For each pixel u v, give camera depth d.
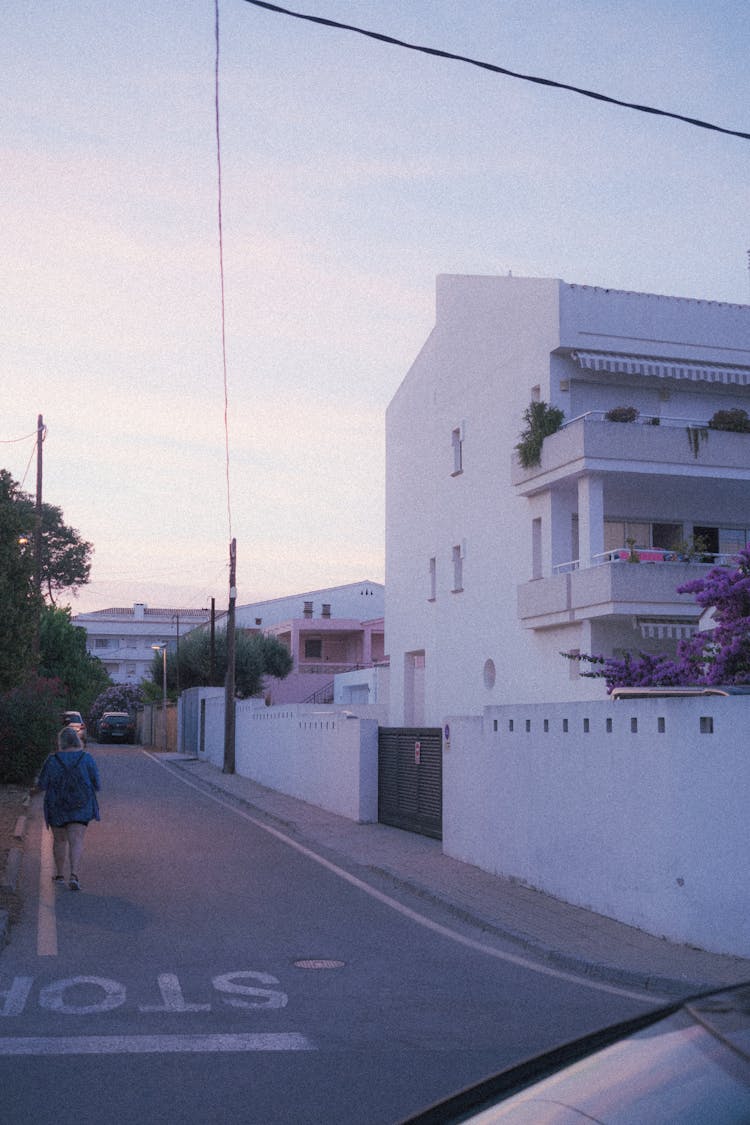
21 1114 5.52
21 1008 7.66
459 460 31.34
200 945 10.20
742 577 15.07
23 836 18.23
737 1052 2.13
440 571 32.22
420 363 34.88
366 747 22.08
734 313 26.38
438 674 32.22
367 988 8.63
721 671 14.58
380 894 13.60
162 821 21.64
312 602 78.31
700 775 10.17
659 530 26.78
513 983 8.94
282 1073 6.29
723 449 24.38
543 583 25.00
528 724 13.89
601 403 25.80
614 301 25.45
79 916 11.50
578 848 12.41
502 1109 2.32
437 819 18.80
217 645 61.31
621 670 16.84
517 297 27.33
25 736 28.66
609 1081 2.23
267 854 17.11
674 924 10.41
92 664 69.19
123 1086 6.00
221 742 43.28
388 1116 5.57
